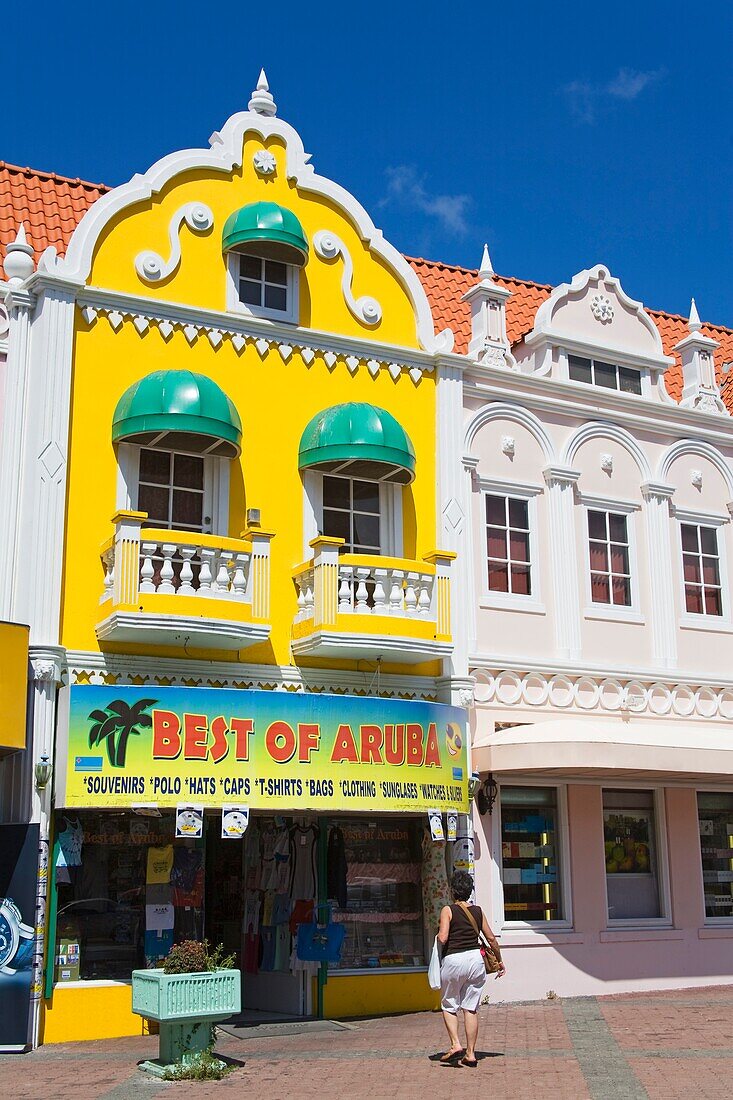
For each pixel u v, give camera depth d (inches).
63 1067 496.4
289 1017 636.7
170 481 653.3
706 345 894.4
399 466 676.7
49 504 605.9
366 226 749.3
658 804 787.4
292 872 657.0
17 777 575.5
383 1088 441.4
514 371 787.4
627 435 833.5
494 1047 532.1
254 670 648.4
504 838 725.9
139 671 617.6
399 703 650.8
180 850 615.8
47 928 566.6
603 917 743.1
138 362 654.5
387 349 732.7
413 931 680.4
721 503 871.7
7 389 619.5
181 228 688.4
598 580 805.2
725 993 732.0
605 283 860.0
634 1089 431.2
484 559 753.6
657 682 800.9
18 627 565.3
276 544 673.6
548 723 716.7
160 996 466.3
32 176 753.0
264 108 736.3
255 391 687.7
